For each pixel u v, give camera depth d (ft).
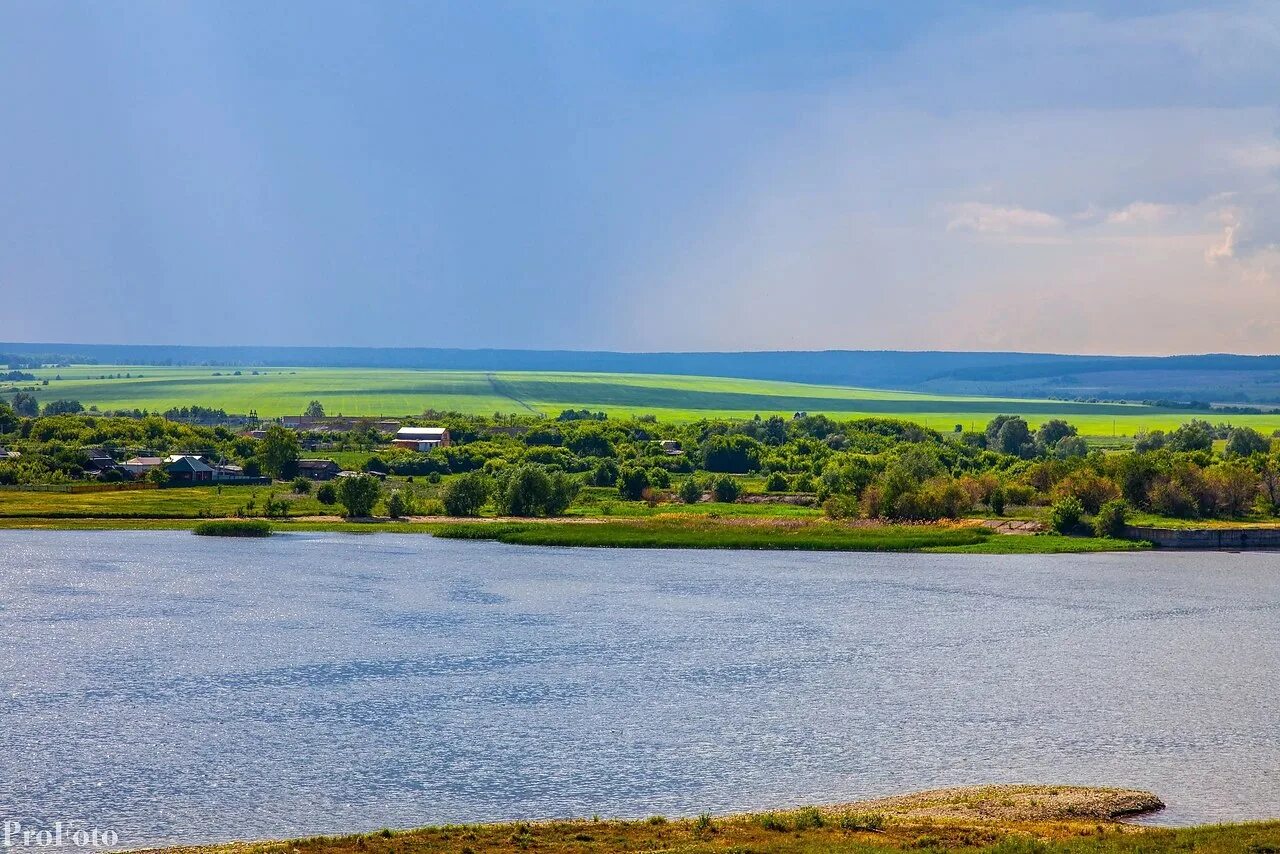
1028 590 624.59
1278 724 378.73
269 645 472.85
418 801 304.50
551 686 415.03
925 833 266.16
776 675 434.71
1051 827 274.57
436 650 467.52
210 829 285.02
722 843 257.55
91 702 388.37
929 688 418.72
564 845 260.01
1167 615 558.97
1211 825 272.10
